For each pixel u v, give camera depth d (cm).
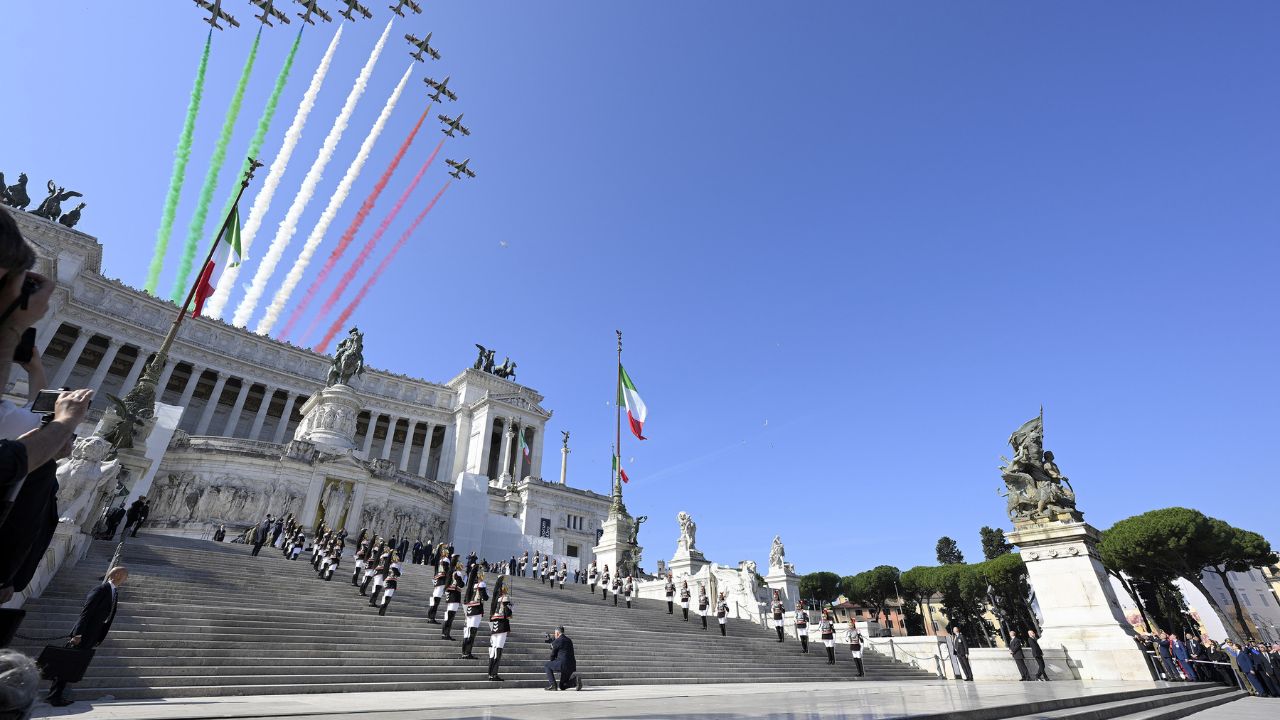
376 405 9231
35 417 280
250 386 8325
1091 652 2212
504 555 6212
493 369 10725
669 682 1844
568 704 971
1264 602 7619
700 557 4094
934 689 1503
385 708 885
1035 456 2598
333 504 5088
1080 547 2377
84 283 7031
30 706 229
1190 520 4588
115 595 978
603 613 2675
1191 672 2352
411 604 2236
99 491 2038
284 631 1556
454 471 8988
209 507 4688
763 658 2333
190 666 1242
